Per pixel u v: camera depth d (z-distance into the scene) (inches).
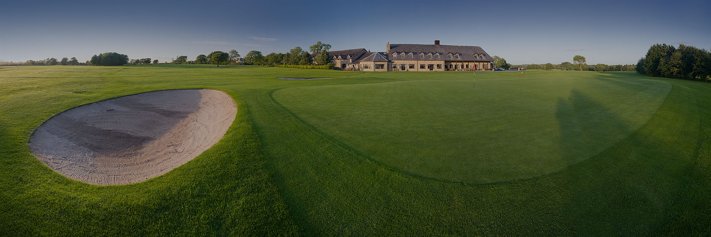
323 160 371.9
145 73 1610.5
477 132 491.8
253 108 597.6
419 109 652.1
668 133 514.0
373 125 519.8
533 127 524.7
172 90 823.1
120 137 523.5
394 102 722.2
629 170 360.8
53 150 431.2
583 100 790.5
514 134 483.5
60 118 566.3
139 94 773.9
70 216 267.7
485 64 3535.9
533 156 392.8
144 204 283.7
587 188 315.6
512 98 809.5
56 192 304.7
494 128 515.8
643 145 446.9
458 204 285.1
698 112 690.8
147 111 664.4
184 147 475.2
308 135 454.9
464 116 597.3
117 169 396.5
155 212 275.3
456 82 1155.3
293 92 816.3
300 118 551.2
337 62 3585.1
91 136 514.9
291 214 272.7
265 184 316.8
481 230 253.1
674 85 1168.2
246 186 313.3
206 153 385.7
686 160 401.4
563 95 867.4
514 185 317.7
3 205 278.2
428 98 785.6
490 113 625.9
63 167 381.4
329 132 474.6
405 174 336.5
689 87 1143.6
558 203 288.4
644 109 685.9
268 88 876.6
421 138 457.1
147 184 320.8
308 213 273.7
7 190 302.5
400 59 3275.1
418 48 3417.8
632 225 260.1
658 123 569.9
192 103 726.5
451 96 825.5
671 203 294.4
